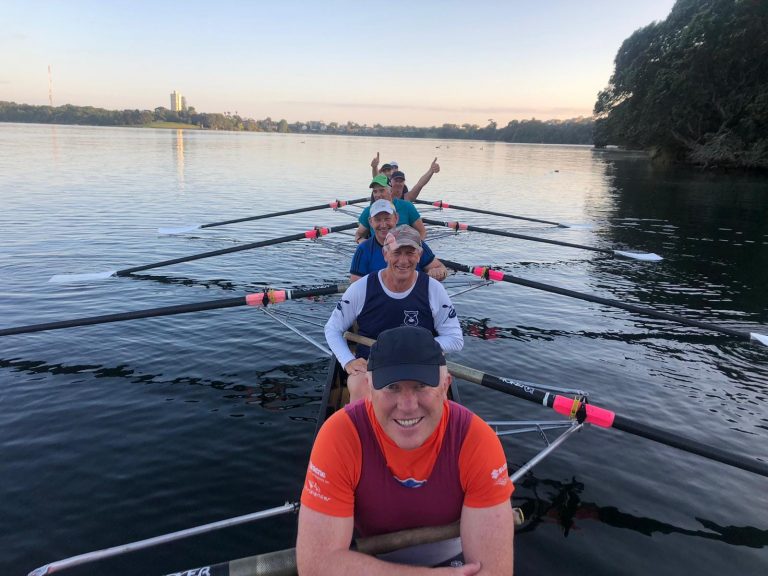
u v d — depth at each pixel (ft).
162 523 12.80
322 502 6.70
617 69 183.01
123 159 136.56
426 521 7.24
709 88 140.67
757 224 62.13
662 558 11.98
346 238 50.16
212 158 157.79
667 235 54.75
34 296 29.66
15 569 11.25
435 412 6.42
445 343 13.61
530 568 11.59
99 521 12.78
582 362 22.85
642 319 28.89
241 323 26.48
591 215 69.31
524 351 23.97
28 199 64.03
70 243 43.11
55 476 14.40
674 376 21.54
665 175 137.80
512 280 26.02
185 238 48.16
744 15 128.16
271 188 88.99
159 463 15.14
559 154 299.38
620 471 15.14
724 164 146.61
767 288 35.19
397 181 31.96
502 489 6.83
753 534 12.80
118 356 22.38
